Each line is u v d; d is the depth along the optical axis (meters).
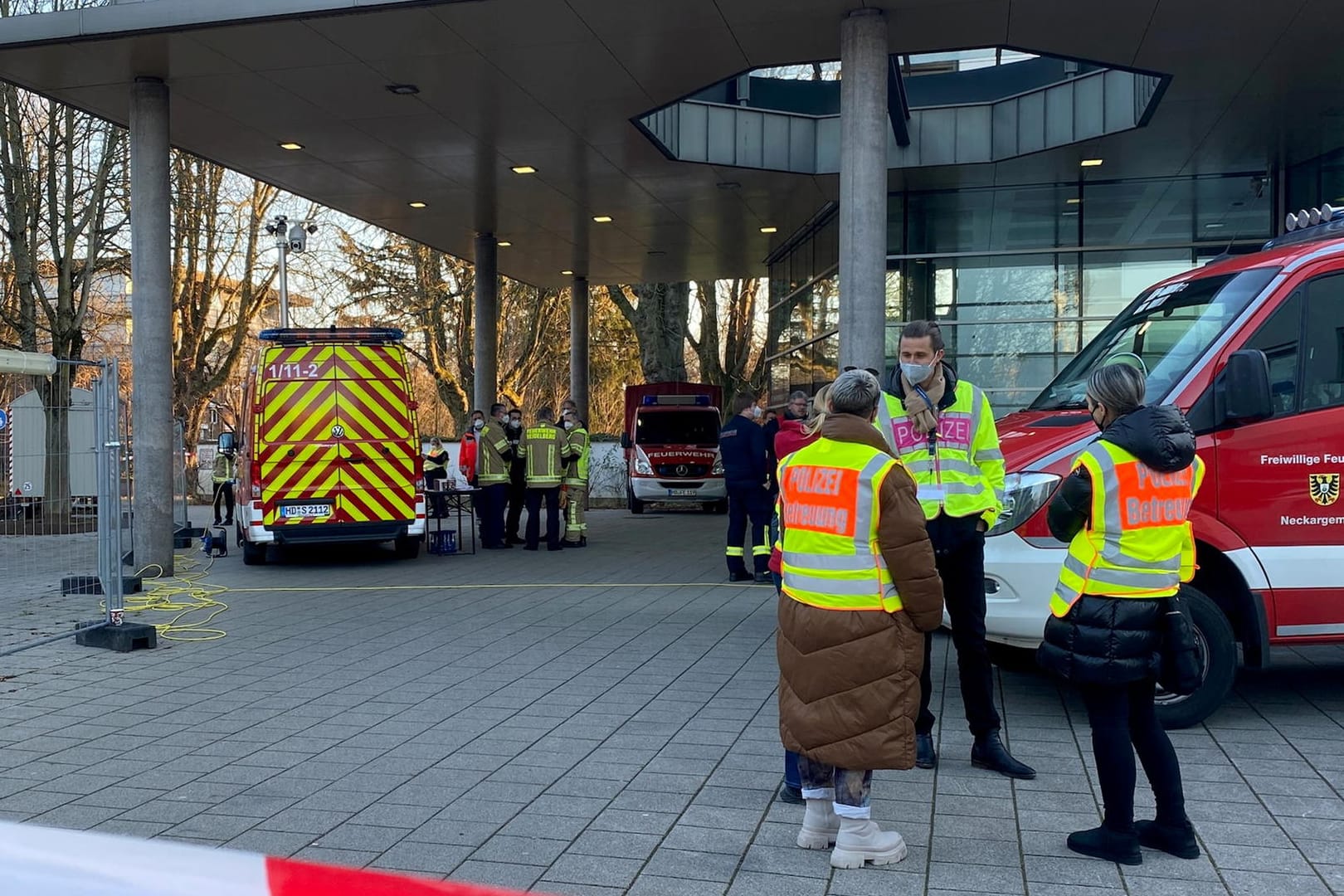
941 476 5.13
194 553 15.66
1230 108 12.97
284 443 13.19
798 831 4.45
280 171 15.88
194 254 29.02
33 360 8.72
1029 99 14.88
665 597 10.61
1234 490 5.86
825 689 4.02
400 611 9.98
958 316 17.22
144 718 6.31
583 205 18.06
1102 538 4.14
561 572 12.73
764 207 18.28
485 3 9.95
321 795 4.92
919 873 4.03
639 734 5.84
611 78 11.95
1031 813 4.64
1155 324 6.67
